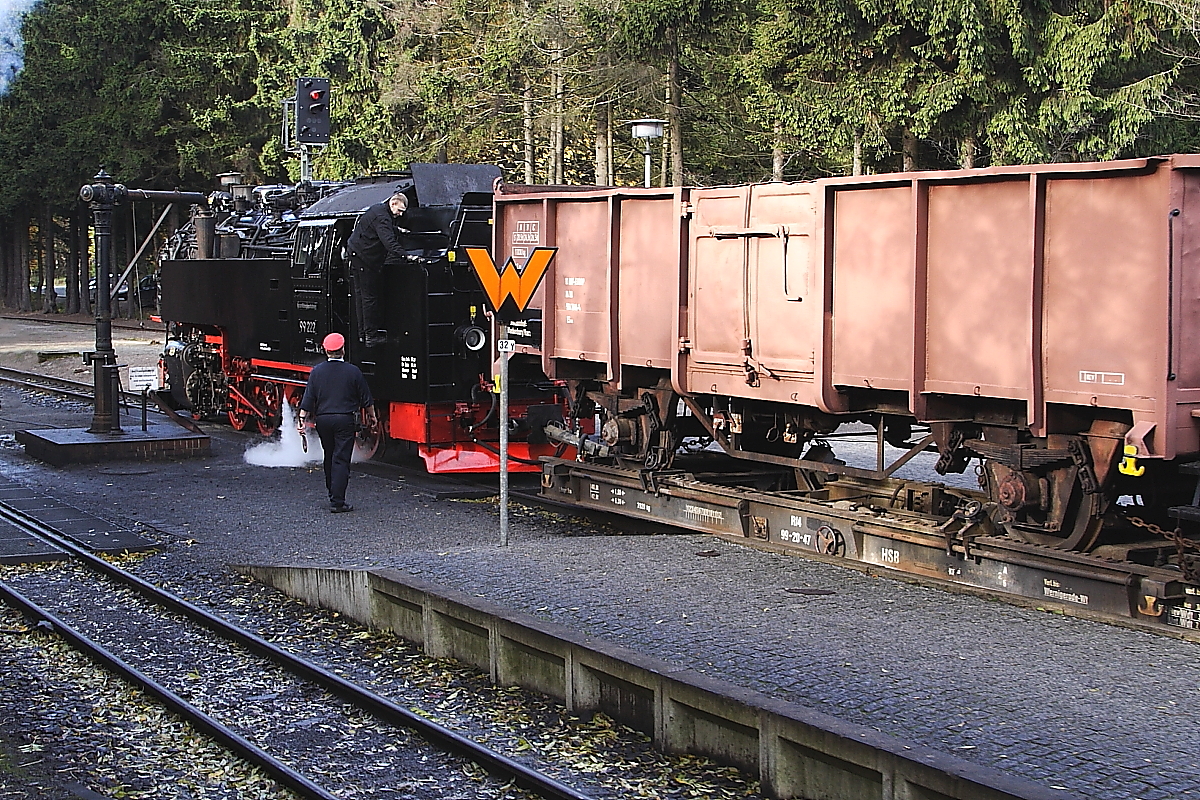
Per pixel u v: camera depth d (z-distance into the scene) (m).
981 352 8.98
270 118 47.78
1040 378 8.57
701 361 11.47
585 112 36.09
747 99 31.09
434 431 16.00
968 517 9.36
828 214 10.07
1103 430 8.53
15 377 31.52
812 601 8.88
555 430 14.41
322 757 7.37
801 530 10.70
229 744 7.46
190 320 22.00
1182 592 8.05
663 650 7.83
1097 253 8.24
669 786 6.72
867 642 7.82
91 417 23.62
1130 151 24.59
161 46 50.12
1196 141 25.42
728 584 9.42
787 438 11.48
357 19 43.22
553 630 8.05
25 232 66.31
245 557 12.15
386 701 7.99
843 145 25.95
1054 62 23.39
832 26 24.45
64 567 11.88
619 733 7.49
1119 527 8.96
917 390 9.39
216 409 21.94
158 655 9.32
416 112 41.53
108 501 15.05
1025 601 8.77
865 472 10.27
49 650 9.42
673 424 12.52
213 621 9.88
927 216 9.31
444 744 7.42
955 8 23.02
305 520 13.84
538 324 13.83
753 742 6.70
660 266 11.91
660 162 38.62
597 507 13.28
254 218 20.80
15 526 13.42
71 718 8.01
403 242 16.20
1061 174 8.34
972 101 24.27
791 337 10.55
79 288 62.56
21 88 55.91
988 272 8.91
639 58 29.92
